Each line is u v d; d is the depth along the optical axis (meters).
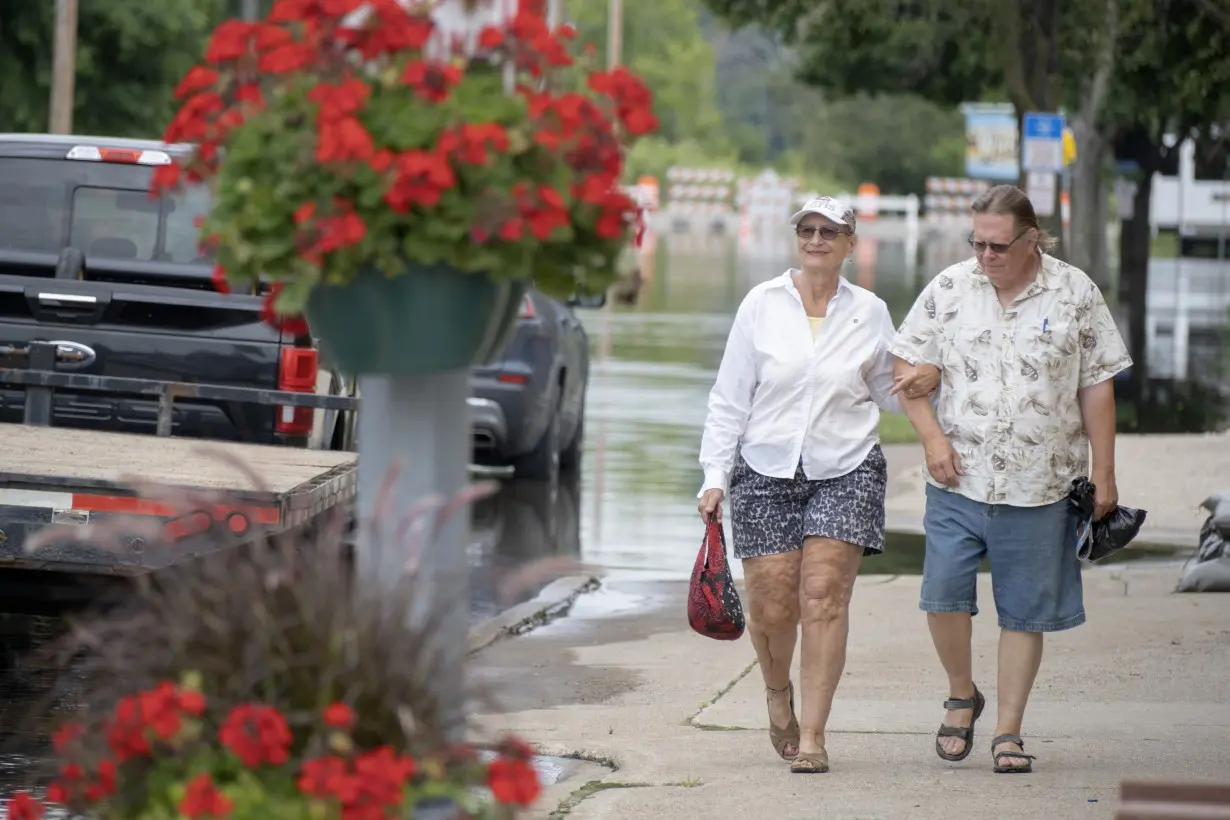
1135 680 25.62
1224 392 75.12
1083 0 82.00
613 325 99.62
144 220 31.36
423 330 13.17
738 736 22.30
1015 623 19.95
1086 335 19.86
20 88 87.38
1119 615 30.55
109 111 90.56
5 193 31.34
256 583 11.96
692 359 81.69
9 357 30.50
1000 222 19.45
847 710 23.75
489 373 45.16
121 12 87.38
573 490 46.78
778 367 20.02
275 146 12.60
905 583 34.38
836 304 20.20
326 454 27.55
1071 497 19.86
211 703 11.62
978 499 19.84
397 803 11.36
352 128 12.19
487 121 12.60
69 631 25.22
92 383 27.19
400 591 12.12
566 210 12.97
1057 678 25.84
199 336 30.52
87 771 11.70
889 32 107.69
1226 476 47.84
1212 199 190.50
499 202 12.52
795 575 20.20
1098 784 19.05
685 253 177.75
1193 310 123.50
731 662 27.81
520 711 23.77
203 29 92.50
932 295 20.08
